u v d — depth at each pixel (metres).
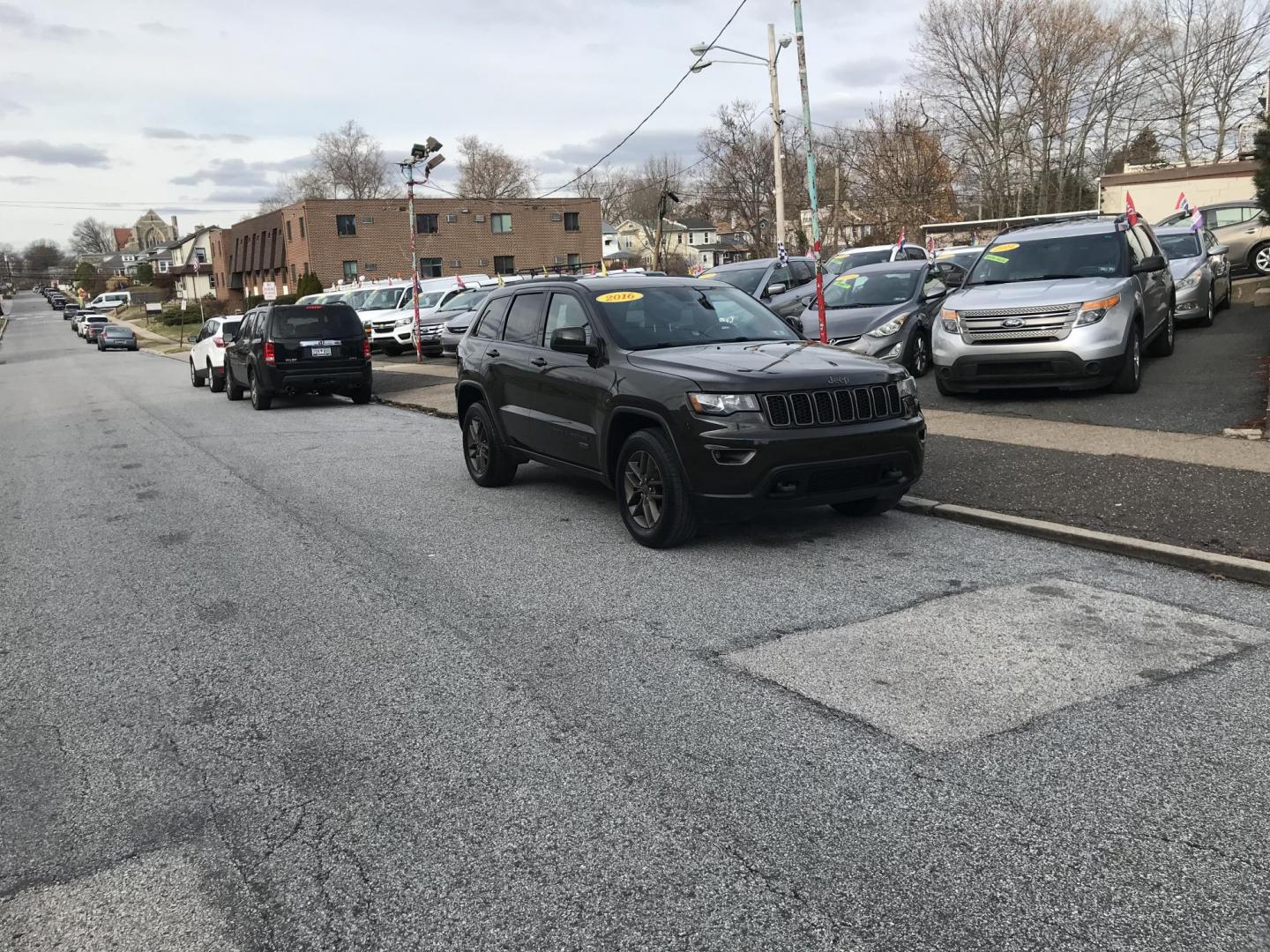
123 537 7.55
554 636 4.93
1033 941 2.55
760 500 5.89
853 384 6.06
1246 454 7.62
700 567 6.02
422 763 3.65
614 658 4.61
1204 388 10.52
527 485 9.02
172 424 15.35
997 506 6.82
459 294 25.25
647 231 87.75
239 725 4.06
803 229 43.72
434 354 25.64
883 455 6.08
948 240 41.47
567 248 64.25
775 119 24.91
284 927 2.74
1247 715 3.75
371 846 3.12
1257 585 5.24
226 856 3.11
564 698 4.18
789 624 4.95
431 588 5.86
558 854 3.03
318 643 4.98
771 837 3.06
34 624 5.50
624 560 6.28
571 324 7.45
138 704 4.33
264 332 16.27
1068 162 49.91
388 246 59.75
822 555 6.13
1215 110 47.72
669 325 7.18
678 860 2.96
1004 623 4.82
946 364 10.95
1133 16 48.03
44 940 2.73
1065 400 10.64
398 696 4.27
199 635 5.20
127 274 174.38
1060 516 6.47
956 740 3.65
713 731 3.80
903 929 2.61
